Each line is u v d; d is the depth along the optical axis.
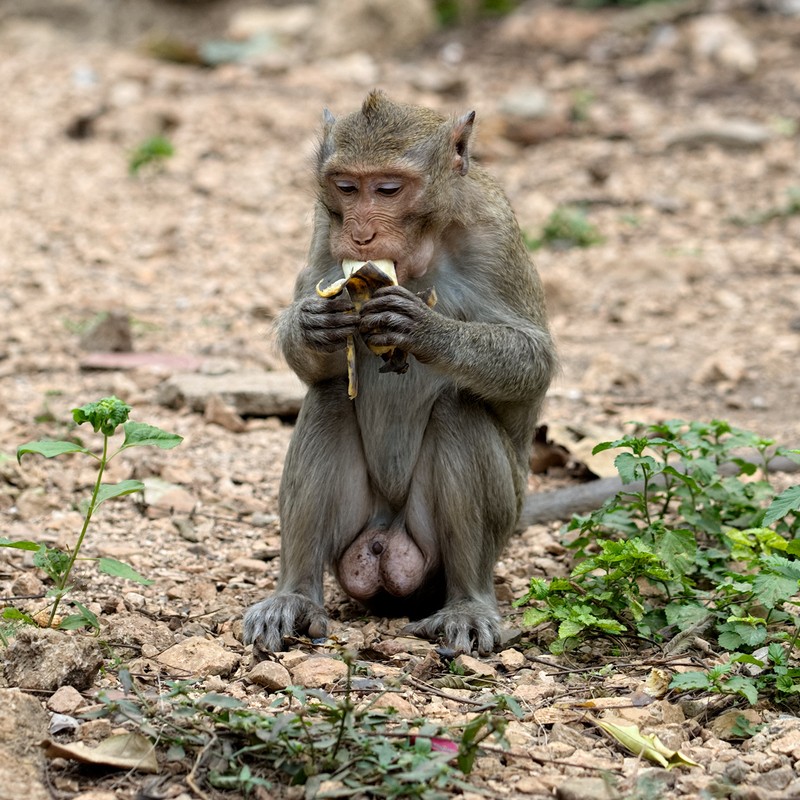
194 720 7.71
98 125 27.80
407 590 10.27
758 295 20.62
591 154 27.55
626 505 11.38
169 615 10.05
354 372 9.66
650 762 7.78
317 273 10.50
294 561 10.16
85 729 7.77
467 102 30.34
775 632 9.51
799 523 10.95
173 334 18.33
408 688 8.68
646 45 34.09
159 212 23.78
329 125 10.43
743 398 16.42
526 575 11.34
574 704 8.47
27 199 23.94
